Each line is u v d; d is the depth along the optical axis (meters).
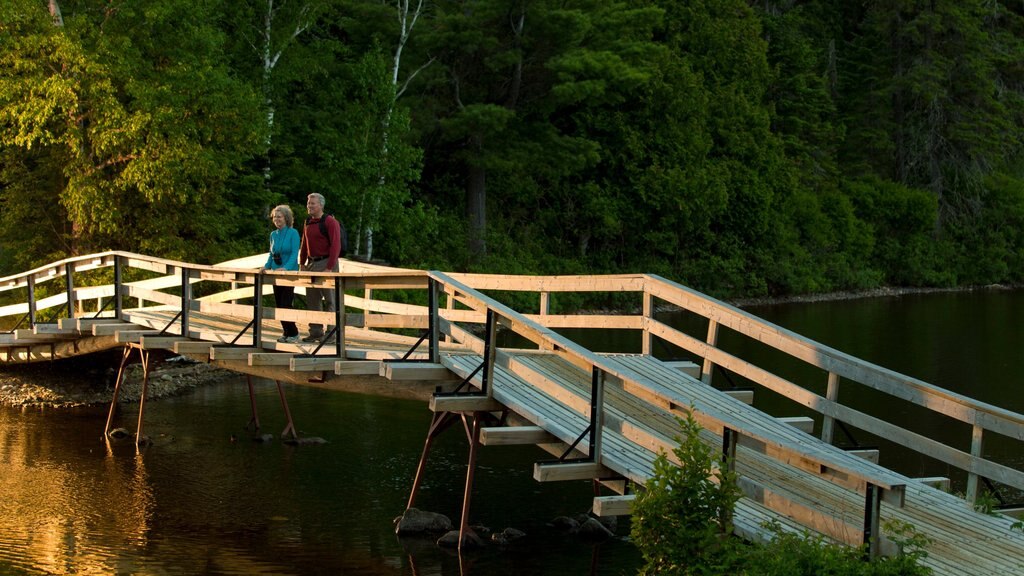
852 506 8.00
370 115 30.64
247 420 16.81
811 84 59.00
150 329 14.91
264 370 12.57
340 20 35.00
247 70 30.25
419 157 32.00
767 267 48.25
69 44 22.11
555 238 42.50
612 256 44.22
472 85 38.62
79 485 12.84
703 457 6.84
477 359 10.97
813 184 56.19
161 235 24.58
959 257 59.03
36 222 25.52
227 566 9.91
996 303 46.09
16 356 18.27
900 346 28.22
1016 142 63.09
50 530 11.02
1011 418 8.05
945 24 61.59
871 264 56.47
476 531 11.13
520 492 12.73
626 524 11.61
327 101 31.86
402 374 10.05
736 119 49.22
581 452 8.58
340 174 30.16
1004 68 65.00
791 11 61.16
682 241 46.75
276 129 29.81
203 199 25.42
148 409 17.70
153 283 16.80
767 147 50.88
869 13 64.81
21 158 25.02
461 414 11.20
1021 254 61.12
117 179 22.97
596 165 44.00
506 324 9.44
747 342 29.11
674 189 43.66
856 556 6.25
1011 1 71.06
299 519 11.51
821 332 32.16
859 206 57.22
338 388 11.80
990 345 28.52
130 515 11.60
